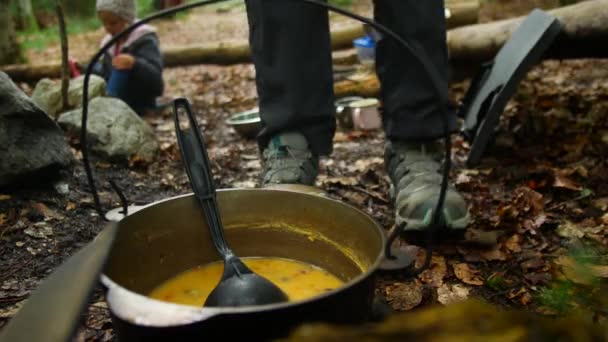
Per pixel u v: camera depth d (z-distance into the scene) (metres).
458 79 3.68
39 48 6.78
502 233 1.71
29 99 1.96
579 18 2.47
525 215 1.85
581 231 1.72
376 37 1.69
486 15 6.34
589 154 2.32
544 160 2.33
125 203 1.13
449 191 1.62
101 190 2.09
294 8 1.56
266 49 1.62
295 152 1.67
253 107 3.68
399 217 1.62
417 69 1.66
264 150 1.77
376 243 1.00
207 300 0.97
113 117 2.49
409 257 0.99
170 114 3.56
